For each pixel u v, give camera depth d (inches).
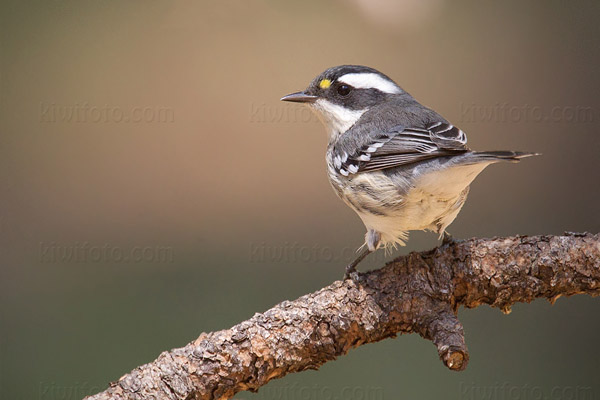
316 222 553.3
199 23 646.5
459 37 648.4
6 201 545.6
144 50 630.5
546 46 637.9
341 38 644.1
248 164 584.4
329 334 235.6
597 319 466.6
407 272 242.7
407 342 447.8
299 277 494.6
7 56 609.6
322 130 613.0
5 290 478.3
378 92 329.1
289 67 633.0
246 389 233.9
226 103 612.4
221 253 521.7
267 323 233.3
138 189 570.3
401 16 659.4
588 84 613.6
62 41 625.9
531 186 573.3
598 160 578.2
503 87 617.6
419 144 264.8
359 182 281.1
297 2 669.9
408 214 273.3
